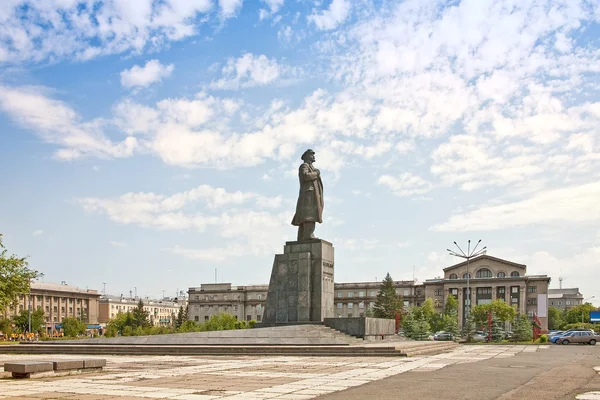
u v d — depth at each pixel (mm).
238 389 15992
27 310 125625
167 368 23531
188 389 16031
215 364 25688
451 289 148375
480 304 136750
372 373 20688
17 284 52750
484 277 148500
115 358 31266
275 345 34531
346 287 154500
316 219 42625
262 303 154000
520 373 21094
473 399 14039
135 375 20312
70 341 40188
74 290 161625
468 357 31531
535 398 14258
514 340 71000
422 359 29016
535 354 36062
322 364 25234
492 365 25125
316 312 40969
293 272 41812
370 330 39844
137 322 131875
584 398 14258
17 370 19031
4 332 106875
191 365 25203
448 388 16172
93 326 137875
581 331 60812
